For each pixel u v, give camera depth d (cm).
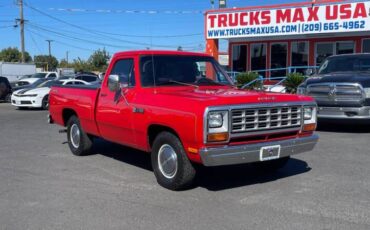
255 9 2167
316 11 2005
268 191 622
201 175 716
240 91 664
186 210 549
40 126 1396
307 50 2211
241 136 580
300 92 1150
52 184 679
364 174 702
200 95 609
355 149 901
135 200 593
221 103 565
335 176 692
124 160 852
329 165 766
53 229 495
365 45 2050
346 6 1928
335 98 1076
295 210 539
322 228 481
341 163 780
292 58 2258
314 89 1113
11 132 1256
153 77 700
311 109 657
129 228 494
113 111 741
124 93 714
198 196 605
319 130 1165
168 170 634
